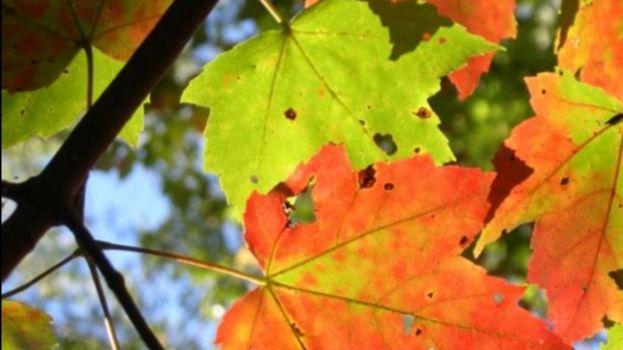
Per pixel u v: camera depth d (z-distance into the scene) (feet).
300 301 1.35
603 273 1.49
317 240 1.34
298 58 1.43
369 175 1.34
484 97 4.03
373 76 1.41
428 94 1.41
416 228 1.34
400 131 1.42
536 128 1.48
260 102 1.43
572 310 1.49
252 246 1.34
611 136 1.47
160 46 1.24
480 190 1.33
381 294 1.35
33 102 1.35
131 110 1.22
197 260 1.28
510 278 3.88
